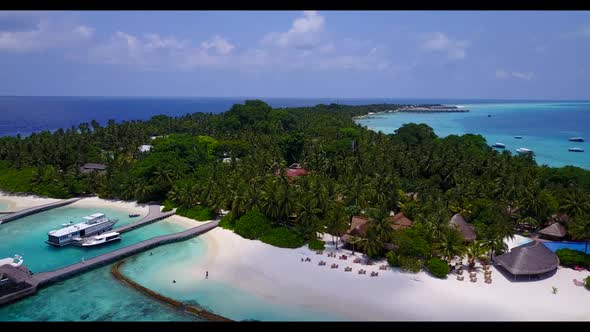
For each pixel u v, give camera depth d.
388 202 83.69
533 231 79.81
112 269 61.56
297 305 51.56
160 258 66.81
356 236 67.44
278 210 75.19
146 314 49.56
